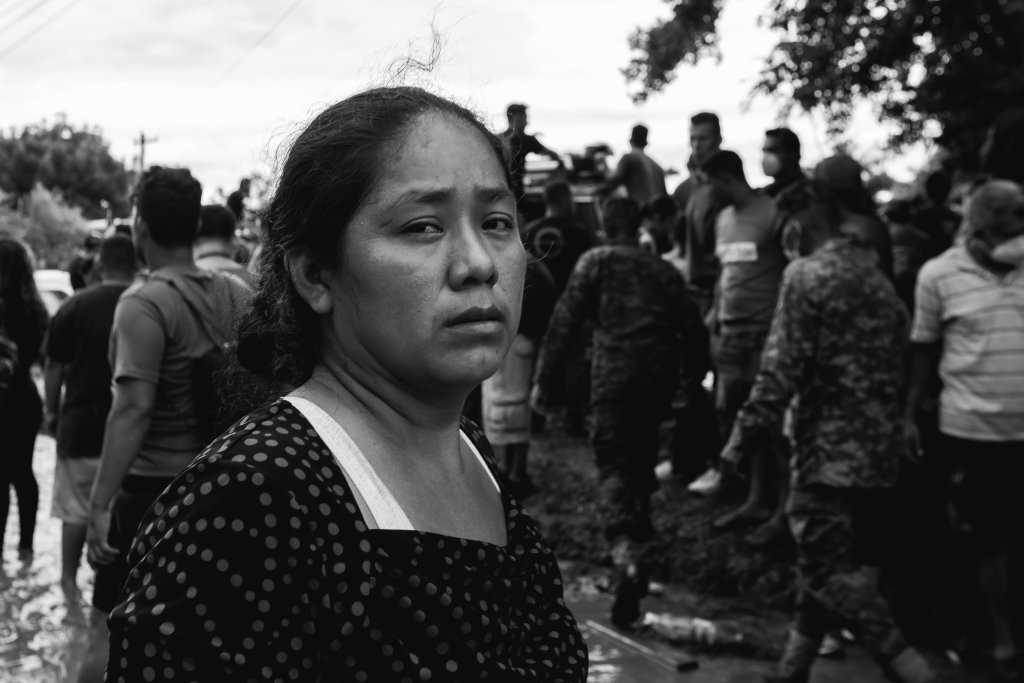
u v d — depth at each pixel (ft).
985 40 38.58
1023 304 12.83
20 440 19.62
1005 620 13.00
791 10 42.06
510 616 3.68
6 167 209.46
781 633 14.39
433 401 3.64
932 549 15.19
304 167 3.61
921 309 13.47
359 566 3.22
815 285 11.78
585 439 24.06
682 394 16.76
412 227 3.46
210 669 3.02
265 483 3.16
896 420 11.78
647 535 15.42
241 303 4.57
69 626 15.98
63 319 16.21
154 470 10.48
